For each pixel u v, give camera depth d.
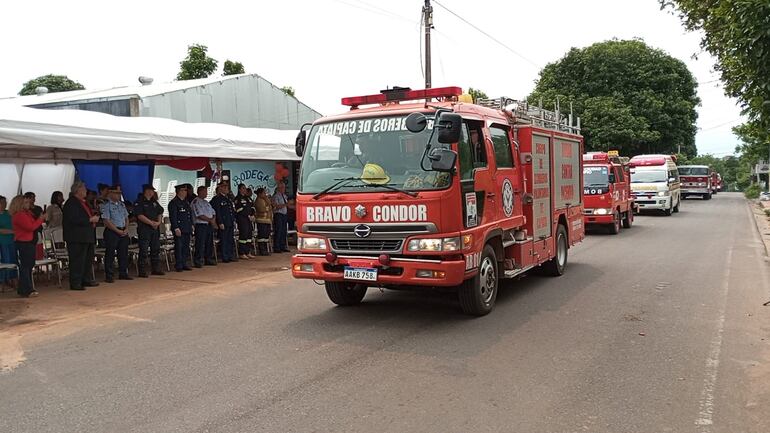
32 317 8.16
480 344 6.44
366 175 7.00
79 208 10.14
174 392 5.12
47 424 4.51
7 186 12.23
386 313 8.01
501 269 8.32
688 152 44.59
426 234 6.70
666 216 25.50
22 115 8.77
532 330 7.02
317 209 7.24
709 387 5.11
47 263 10.56
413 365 5.73
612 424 4.36
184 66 27.48
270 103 21.55
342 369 5.65
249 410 4.68
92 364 6.00
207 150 11.68
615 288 9.65
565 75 35.69
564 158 10.89
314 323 7.53
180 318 8.02
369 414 4.56
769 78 6.73
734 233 18.27
